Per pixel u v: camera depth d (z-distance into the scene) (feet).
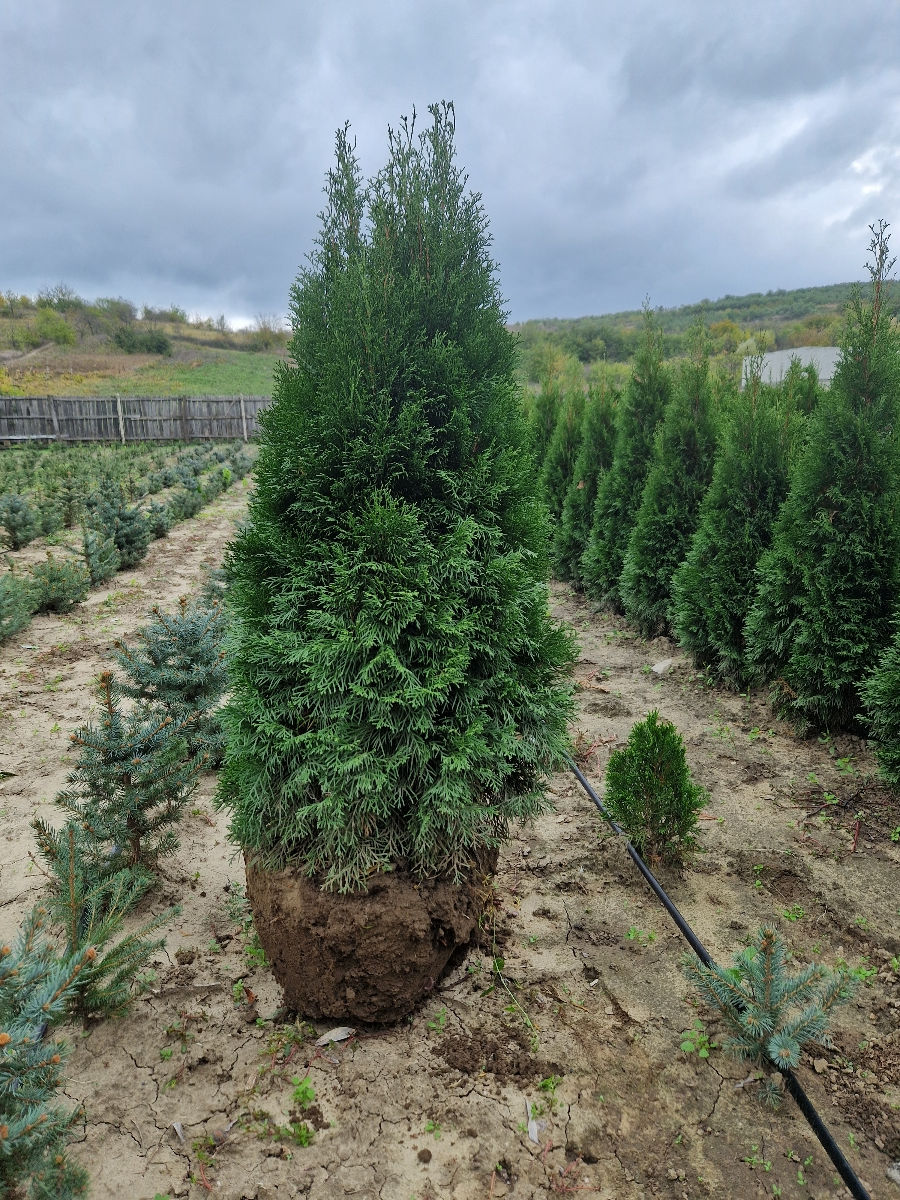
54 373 164.55
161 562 37.45
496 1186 7.21
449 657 8.67
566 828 14.02
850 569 17.38
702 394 25.79
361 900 8.52
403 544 8.62
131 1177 7.22
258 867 9.24
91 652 23.86
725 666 21.40
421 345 9.40
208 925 11.15
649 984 10.03
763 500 21.50
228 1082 8.34
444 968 9.89
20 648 24.00
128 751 10.85
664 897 11.50
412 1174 7.31
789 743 17.98
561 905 11.73
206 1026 9.14
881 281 17.16
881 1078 8.59
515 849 13.28
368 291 8.93
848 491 17.69
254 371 188.44
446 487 9.23
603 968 10.31
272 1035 9.00
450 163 9.80
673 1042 9.03
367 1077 8.40
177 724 11.56
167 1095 8.16
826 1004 8.28
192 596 30.63
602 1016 9.43
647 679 22.86
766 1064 8.63
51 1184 6.10
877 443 17.11
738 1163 7.52
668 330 147.43
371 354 8.95
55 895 11.04
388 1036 9.02
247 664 9.08
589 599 32.37
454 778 8.62
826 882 12.38
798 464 18.69
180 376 172.14
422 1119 7.89
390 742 8.79
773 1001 8.46
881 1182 7.34
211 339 232.73
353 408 8.87
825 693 17.63
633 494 29.35
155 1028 9.11
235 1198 7.06
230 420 114.11
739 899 11.98
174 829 13.82
